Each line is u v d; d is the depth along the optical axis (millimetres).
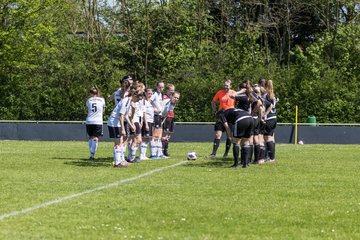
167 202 11906
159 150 22141
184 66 44062
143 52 46656
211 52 45125
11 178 15406
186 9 47531
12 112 40125
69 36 47312
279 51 51500
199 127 35312
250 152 18812
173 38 46500
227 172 17109
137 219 10273
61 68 40875
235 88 39656
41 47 42500
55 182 14672
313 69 39844
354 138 34594
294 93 39188
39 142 32625
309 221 10258
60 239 8898
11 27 42438
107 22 47969
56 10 44906
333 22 50656
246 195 12836
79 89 40219
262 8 50656
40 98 40094
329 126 34844
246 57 44812
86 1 48344
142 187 13906
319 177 16141
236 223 10039
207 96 39219
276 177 16016
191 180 15219
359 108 38625
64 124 35625
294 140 35000
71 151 25094
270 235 9242
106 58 43125
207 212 10922
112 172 16891
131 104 18719
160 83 21984
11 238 8906
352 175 16672
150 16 46906
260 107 19109
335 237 9164
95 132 21281
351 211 11148
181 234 9242
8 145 29359
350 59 45031
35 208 11164
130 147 19938
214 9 50969
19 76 40875
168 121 22938
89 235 9133
